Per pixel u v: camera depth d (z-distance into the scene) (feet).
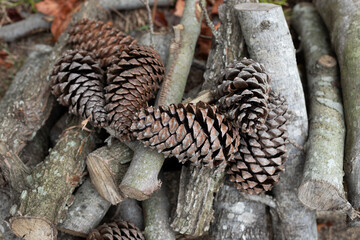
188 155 2.03
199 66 2.60
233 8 2.32
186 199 2.17
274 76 2.23
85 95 2.15
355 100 2.22
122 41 2.34
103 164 2.15
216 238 2.24
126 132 2.10
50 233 2.09
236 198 2.25
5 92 2.69
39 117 2.36
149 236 2.21
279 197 2.24
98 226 2.25
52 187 2.16
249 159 2.11
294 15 2.72
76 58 2.22
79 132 2.29
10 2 2.90
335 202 2.10
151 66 2.19
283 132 2.12
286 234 2.24
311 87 2.40
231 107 2.06
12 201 2.21
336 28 2.41
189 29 2.45
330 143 2.19
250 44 2.25
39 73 2.47
